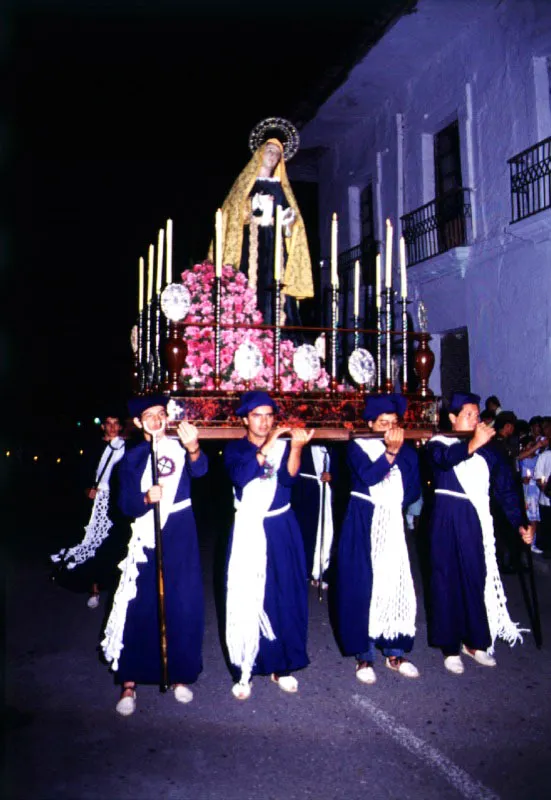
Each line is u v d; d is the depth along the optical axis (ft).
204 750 11.48
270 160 19.12
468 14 35.60
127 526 19.90
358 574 14.29
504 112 34.47
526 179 32.68
